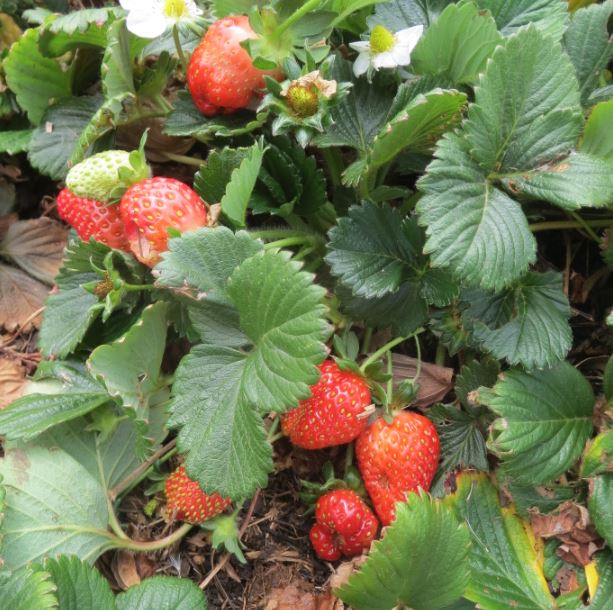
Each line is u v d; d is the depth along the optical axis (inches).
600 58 10.2
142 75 10.9
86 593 8.5
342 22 10.6
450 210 8.3
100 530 9.7
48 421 9.3
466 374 9.9
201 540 10.2
